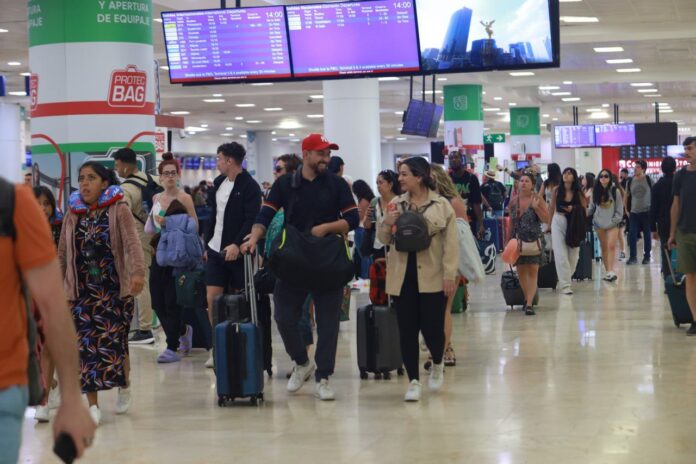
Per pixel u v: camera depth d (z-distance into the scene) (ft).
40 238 11.37
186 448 24.64
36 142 45.83
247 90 116.47
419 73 52.49
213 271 34.76
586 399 29.27
